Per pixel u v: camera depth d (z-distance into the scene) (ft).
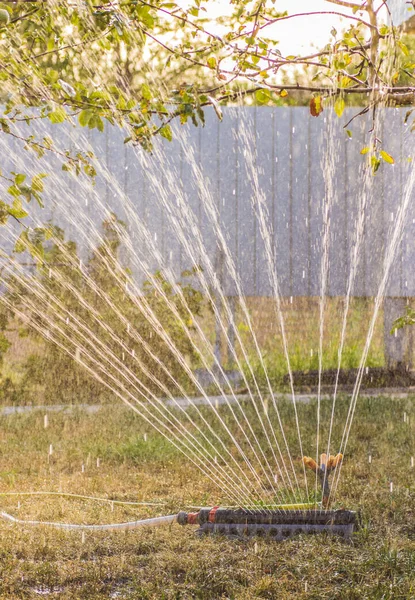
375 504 15.71
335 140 34.35
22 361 30.45
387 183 34.32
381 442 22.20
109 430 24.93
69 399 30.53
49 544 13.70
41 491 17.70
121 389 30.99
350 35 13.01
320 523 13.87
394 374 35.35
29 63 12.19
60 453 21.83
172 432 24.62
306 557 12.64
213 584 11.68
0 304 30.07
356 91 12.78
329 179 34.53
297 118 34.32
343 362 37.42
